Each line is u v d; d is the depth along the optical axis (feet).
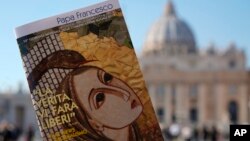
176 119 525.34
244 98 635.25
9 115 572.51
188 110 648.79
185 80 648.79
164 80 650.43
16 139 146.41
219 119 614.75
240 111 636.89
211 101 644.27
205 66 651.25
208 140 240.12
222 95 641.81
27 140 171.01
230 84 643.04
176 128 219.20
